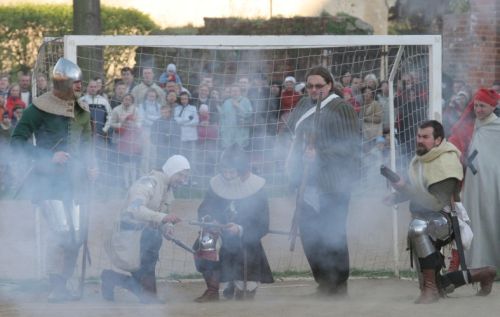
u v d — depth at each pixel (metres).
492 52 31.47
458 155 14.10
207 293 14.92
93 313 13.52
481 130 16.84
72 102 14.68
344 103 14.77
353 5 36.59
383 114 21.92
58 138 14.57
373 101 21.91
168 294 16.03
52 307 14.22
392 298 15.18
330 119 14.70
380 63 21.95
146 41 16.27
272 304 14.22
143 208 14.44
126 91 23.75
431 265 13.92
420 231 13.91
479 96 16.69
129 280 14.98
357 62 21.78
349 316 12.89
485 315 12.89
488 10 31.38
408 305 13.81
